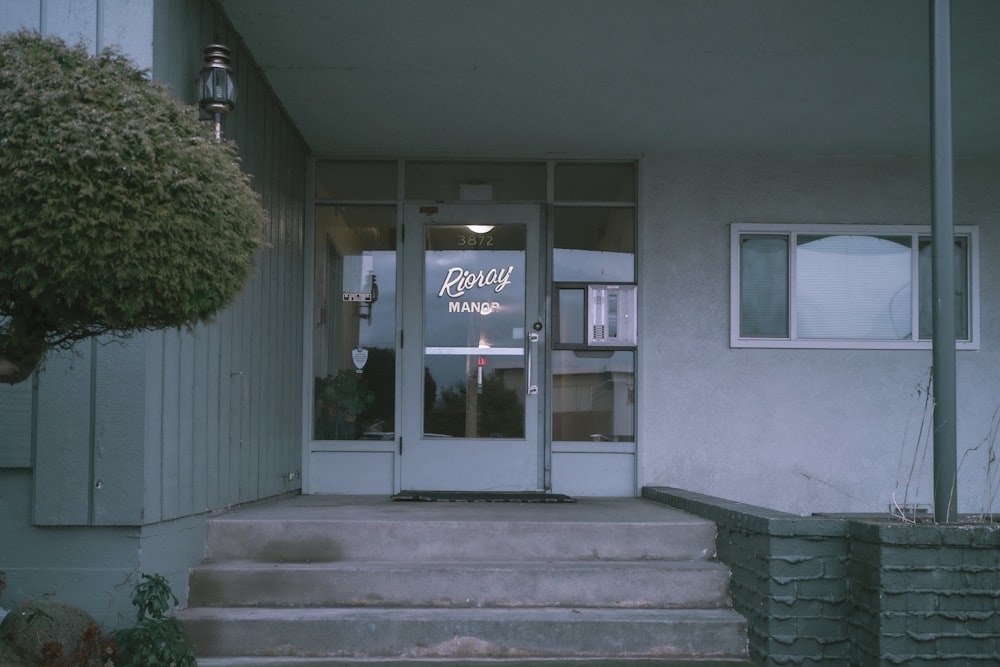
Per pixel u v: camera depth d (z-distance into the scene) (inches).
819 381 268.7
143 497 154.6
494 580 178.9
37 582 155.1
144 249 100.4
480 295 273.7
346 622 166.4
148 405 156.6
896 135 257.9
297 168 260.5
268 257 226.4
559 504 237.5
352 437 269.1
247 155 206.7
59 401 155.1
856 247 273.6
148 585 149.9
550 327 271.9
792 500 266.1
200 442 180.4
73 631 145.6
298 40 202.1
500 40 202.1
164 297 103.5
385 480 267.3
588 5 186.1
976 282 269.9
